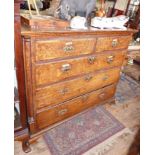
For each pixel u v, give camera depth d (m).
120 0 2.13
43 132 1.43
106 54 1.50
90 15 1.47
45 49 1.04
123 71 3.26
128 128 1.77
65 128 1.67
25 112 1.19
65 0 1.24
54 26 1.08
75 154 1.42
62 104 1.43
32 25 0.99
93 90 1.67
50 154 1.39
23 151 1.37
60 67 1.19
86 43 1.24
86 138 1.59
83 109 1.73
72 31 1.08
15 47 0.90
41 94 1.22
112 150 1.49
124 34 1.54
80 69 1.35
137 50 2.81
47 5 1.35
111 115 1.95
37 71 1.09
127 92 2.52
